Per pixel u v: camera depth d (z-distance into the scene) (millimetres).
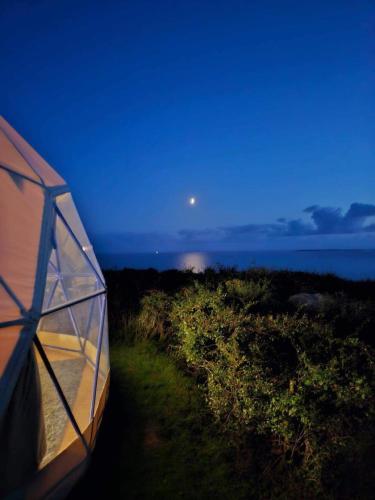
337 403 3762
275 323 6000
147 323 9438
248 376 4578
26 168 4664
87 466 4195
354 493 3674
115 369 7273
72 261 5758
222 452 4570
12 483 3250
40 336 7262
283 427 4043
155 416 5473
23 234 3916
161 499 3793
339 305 9844
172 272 17172
